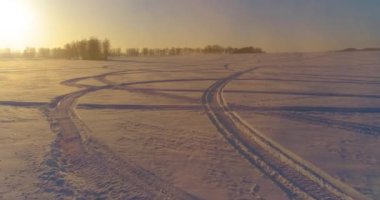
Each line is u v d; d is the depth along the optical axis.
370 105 15.91
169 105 16.30
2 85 25.23
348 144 9.18
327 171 7.04
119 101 17.42
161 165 7.40
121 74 35.34
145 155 8.13
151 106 15.99
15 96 19.17
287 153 8.32
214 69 41.72
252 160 7.80
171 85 24.98
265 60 58.72
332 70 37.47
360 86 23.56
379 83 25.33
